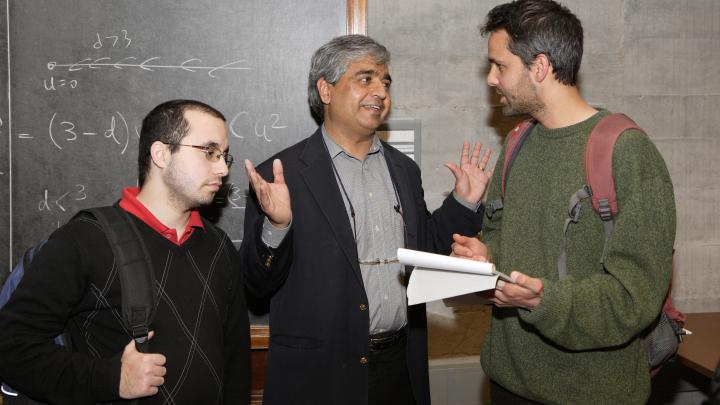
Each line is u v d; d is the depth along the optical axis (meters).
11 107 2.12
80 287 1.33
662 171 1.45
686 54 2.73
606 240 1.44
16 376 1.28
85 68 2.14
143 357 1.27
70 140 2.14
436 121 2.64
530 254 1.58
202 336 1.42
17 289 1.31
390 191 1.94
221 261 1.54
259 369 2.27
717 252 2.81
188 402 1.37
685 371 2.85
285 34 2.20
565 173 1.52
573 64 1.54
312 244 1.80
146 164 1.46
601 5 2.68
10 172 2.13
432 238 1.97
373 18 2.57
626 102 2.72
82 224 1.38
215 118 1.48
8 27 2.11
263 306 2.22
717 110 2.77
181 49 2.17
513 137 1.75
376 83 1.81
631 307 1.39
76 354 1.32
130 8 2.14
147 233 1.42
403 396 1.89
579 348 1.44
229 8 2.18
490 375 1.74
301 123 2.22
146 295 1.35
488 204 1.84
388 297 1.83
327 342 1.76
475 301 1.65
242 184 2.22
